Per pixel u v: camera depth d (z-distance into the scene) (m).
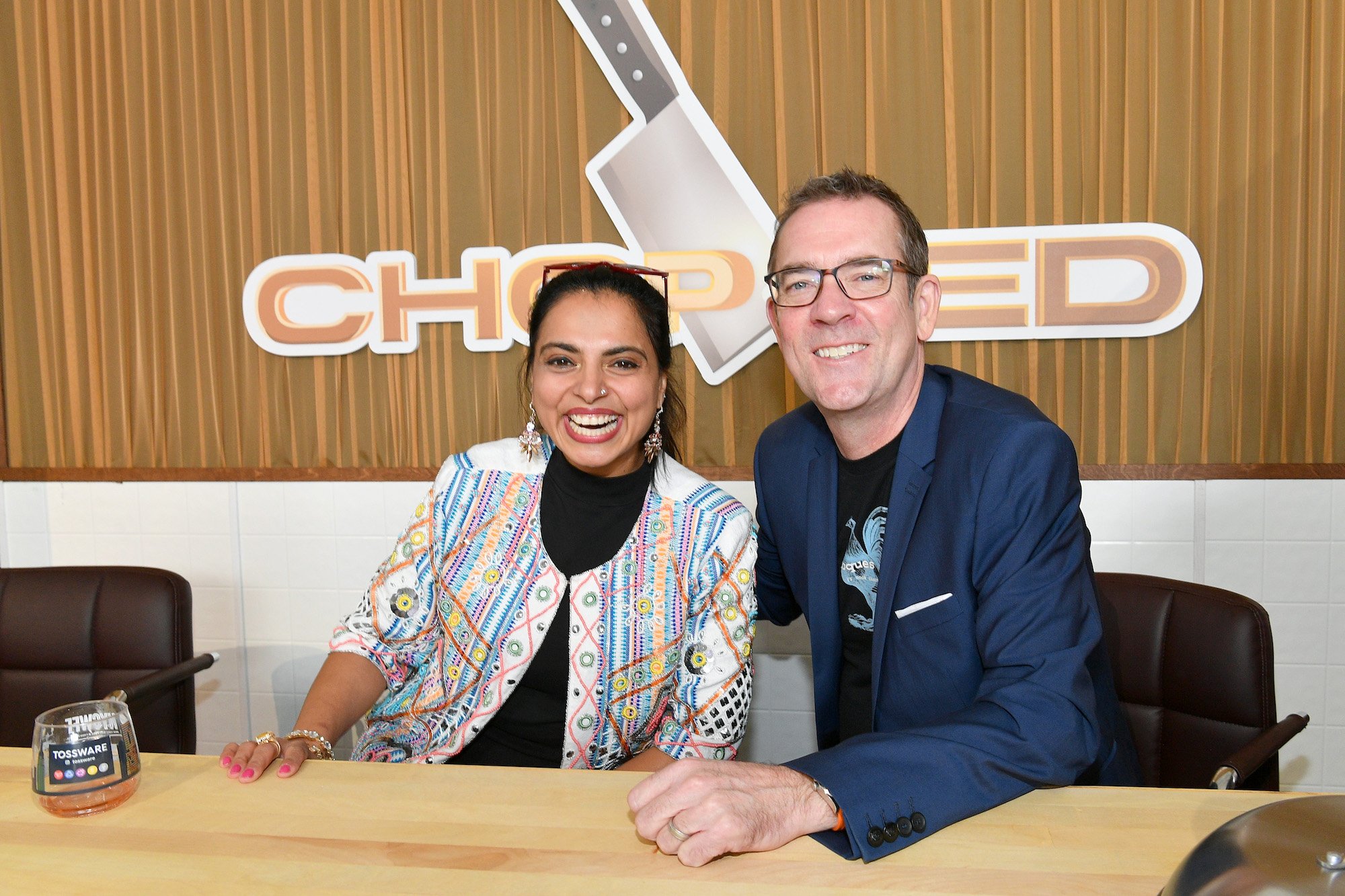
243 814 0.97
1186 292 2.14
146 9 2.49
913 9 2.22
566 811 0.96
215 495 2.59
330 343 2.48
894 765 0.95
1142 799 0.98
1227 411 2.19
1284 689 2.21
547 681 1.43
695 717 1.39
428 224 2.44
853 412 1.39
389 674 1.51
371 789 1.02
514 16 2.36
